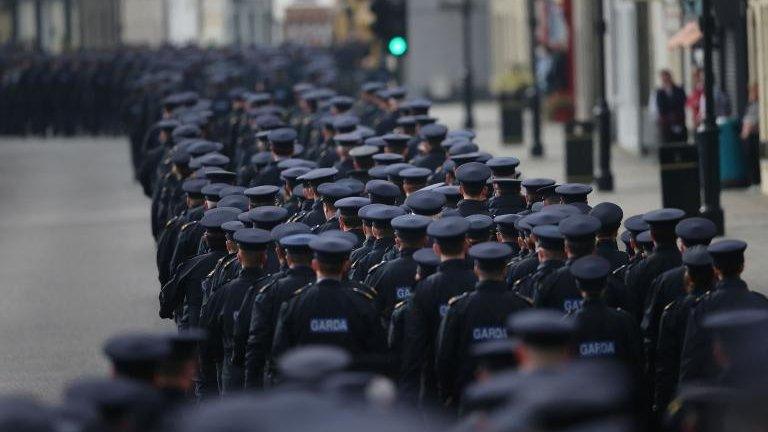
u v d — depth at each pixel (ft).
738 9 236.43
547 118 530.68
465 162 182.60
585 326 116.57
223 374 138.62
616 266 141.69
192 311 156.87
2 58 553.64
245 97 307.99
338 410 64.18
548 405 64.64
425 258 128.57
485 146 439.63
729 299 118.73
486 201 164.35
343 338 121.29
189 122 267.59
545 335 83.87
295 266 127.75
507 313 117.60
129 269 246.06
